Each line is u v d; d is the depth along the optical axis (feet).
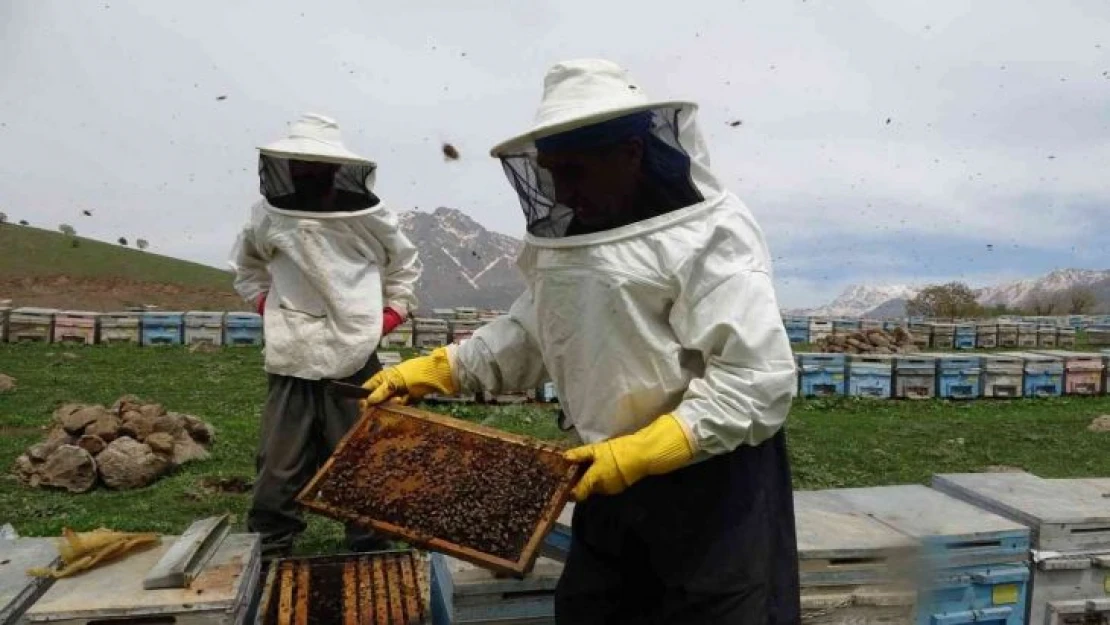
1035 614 12.70
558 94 9.09
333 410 15.92
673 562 9.27
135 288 135.85
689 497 9.15
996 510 13.78
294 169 15.58
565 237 9.07
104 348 54.60
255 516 15.92
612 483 8.50
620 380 9.14
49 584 10.46
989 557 12.34
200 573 10.47
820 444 34.71
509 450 9.67
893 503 13.96
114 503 21.71
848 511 13.38
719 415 8.39
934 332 88.02
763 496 9.27
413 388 11.36
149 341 57.52
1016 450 35.27
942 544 12.03
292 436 15.84
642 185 8.82
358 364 15.92
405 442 10.24
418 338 62.85
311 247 15.66
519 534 8.48
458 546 8.27
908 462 31.99
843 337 65.82
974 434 38.58
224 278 153.89
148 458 23.56
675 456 8.42
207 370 47.26
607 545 9.91
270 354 15.78
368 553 13.12
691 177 8.91
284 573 12.29
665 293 8.80
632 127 8.59
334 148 15.66
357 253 16.42
